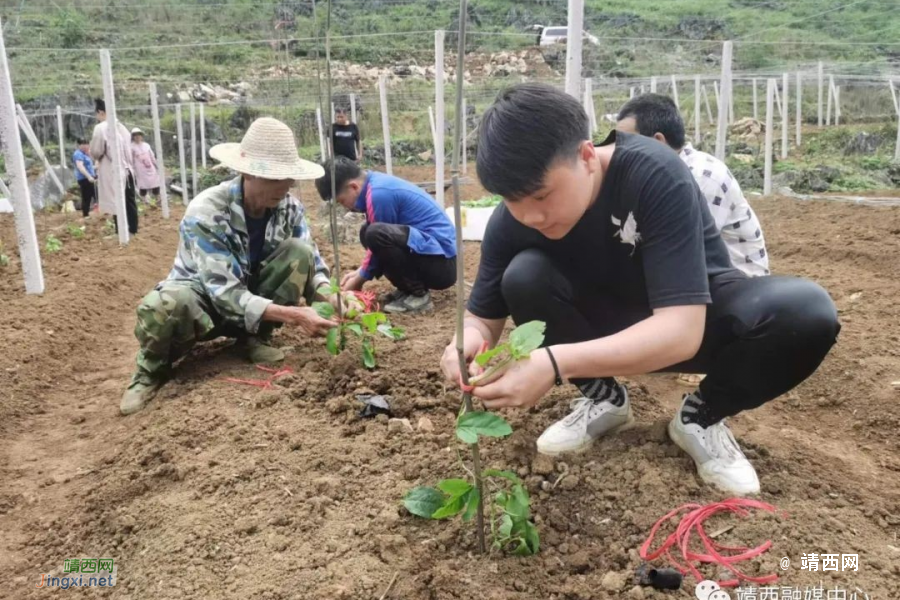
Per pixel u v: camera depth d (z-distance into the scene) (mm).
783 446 2857
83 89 19328
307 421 3160
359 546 2266
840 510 2361
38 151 13312
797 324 2143
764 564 2068
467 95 20094
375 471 2711
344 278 5832
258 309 3648
